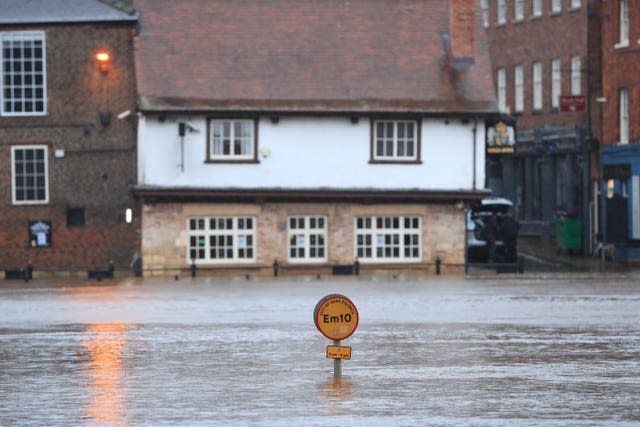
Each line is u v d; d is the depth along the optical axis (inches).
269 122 4365.2
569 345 2062.0
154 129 4298.7
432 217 4421.8
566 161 5792.3
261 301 3029.0
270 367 1831.9
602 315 2581.2
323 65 4478.3
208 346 2089.1
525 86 6220.5
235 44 4478.3
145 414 1461.6
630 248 4899.1
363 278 4055.1
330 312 1700.3
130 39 4387.3
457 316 2573.8
